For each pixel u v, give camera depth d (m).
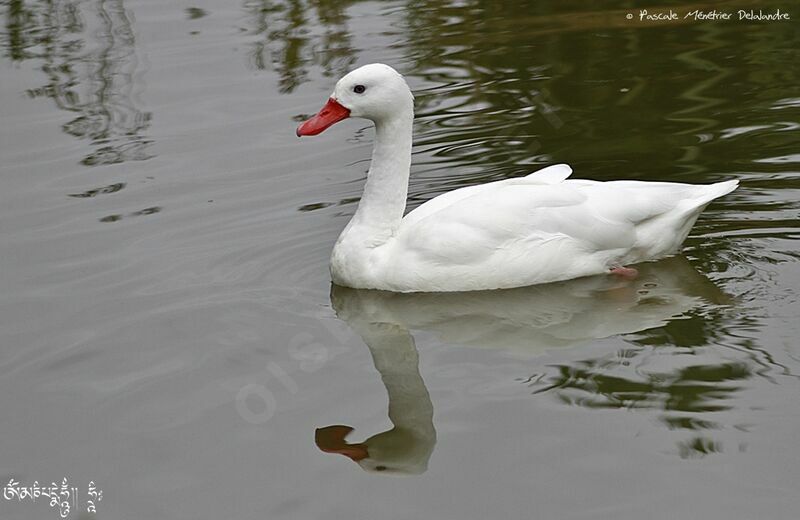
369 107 9.09
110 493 6.57
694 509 6.11
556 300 8.75
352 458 6.80
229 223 10.30
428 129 12.12
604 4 15.54
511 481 6.46
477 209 8.95
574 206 8.98
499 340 8.14
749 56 13.39
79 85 13.42
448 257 8.88
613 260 9.12
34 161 11.65
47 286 9.19
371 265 9.08
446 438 6.90
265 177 11.23
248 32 14.99
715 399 7.10
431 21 15.29
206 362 7.96
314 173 11.31
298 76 13.47
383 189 9.20
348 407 7.36
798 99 12.15
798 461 6.44
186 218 10.41
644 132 11.72
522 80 13.23
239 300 8.91
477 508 6.25
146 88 13.29
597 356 7.78
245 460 6.83
